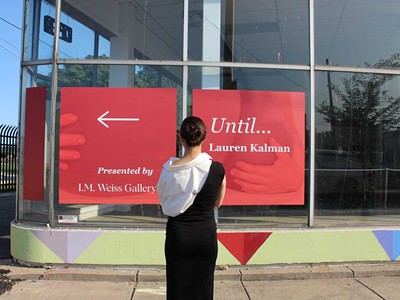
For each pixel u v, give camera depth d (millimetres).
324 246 5508
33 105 5762
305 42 5895
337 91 5926
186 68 5695
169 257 2959
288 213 5660
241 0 6008
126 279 5082
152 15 6047
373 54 6191
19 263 5496
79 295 4613
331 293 4723
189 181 2910
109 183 5480
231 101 5602
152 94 5547
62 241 5332
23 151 5852
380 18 6223
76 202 5469
